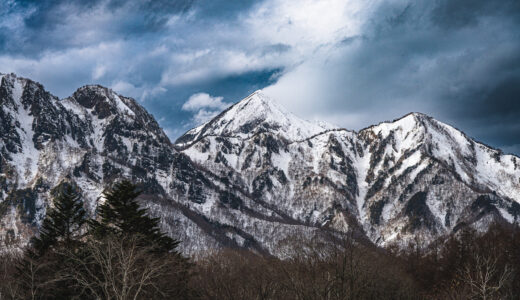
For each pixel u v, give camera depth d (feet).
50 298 220.23
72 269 204.23
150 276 202.49
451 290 244.22
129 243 208.13
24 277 223.10
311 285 202.49
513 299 217.97
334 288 202.28
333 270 206.39
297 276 208.74
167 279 217.56
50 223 240.94
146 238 231.71
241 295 221.46
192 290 238.68
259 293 212.23
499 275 234.79
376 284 231.09
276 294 216.74
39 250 234.99
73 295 213.87
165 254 231.09
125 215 237.04
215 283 240.32
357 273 204.74
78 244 230.89
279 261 228.84
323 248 217.97
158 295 212.23
